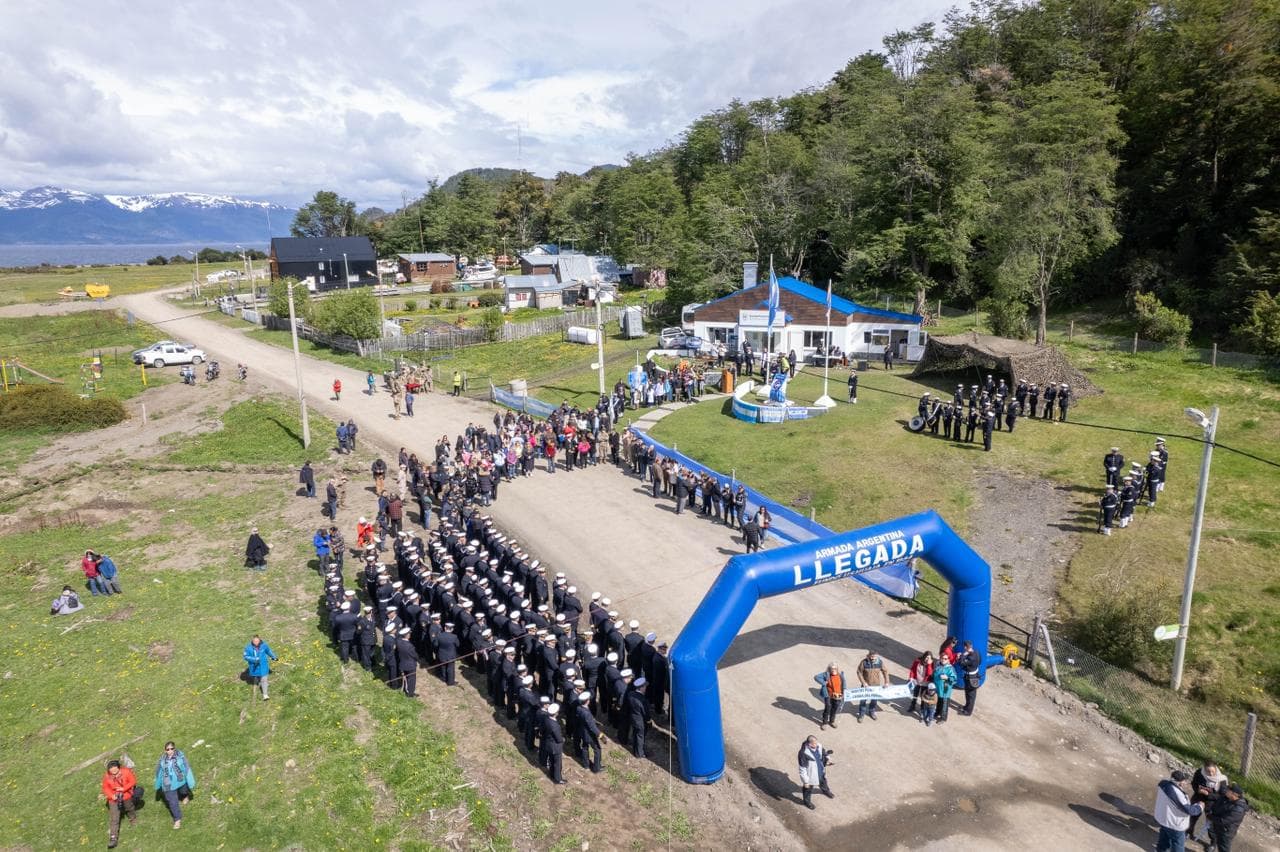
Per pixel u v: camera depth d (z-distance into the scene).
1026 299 53.91
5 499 31.66
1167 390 35.59
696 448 34.12
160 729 16.48
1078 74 54.94
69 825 13.80
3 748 16.03
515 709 16.97
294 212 144.88
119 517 29.91
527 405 41.56
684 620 20.84
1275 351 37.31
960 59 73.75
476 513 25.06
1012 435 32.44
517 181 145.25
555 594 20.22
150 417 42.91
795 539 25.20
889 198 59.12
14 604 22.75
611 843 13.54
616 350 57.16
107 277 126.69
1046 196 46.28
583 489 31.23
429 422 40.66
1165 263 51.03
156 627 20.95
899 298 64.00
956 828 13.88
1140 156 57.69
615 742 16.56
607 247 117.19
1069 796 14.71
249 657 17.34
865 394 40.12
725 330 52.03
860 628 20.81
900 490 28.39
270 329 72.38
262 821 13.76
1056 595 21.64
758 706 17.55
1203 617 19.53
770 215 70.75
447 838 13.53
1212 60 49.97
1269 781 14.88
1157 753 15.95
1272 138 47.69
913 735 16.56
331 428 39.41
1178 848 12.75
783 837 13.73
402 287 105.25
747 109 102.19
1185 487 26.61
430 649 19.23
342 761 15.34
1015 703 17.69
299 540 27.05
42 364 55.47
